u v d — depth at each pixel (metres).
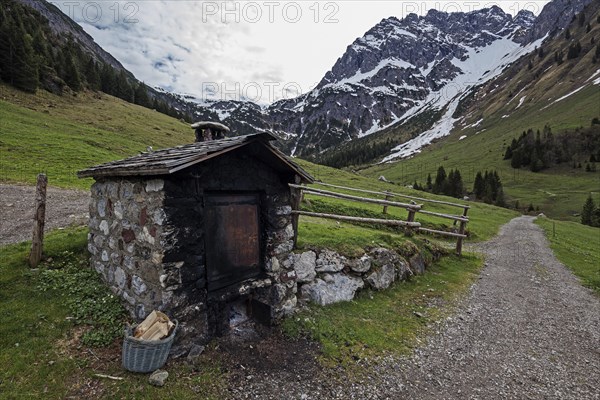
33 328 5.87
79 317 6.32
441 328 8.52
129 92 101.94
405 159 169.25
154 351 5.06
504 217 50.84
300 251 9.23
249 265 7.22
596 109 116.31
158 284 5.61
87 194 19.88
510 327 9.01
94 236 8.02
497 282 13.44
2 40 56.75
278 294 7.56
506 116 168.00
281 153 6.76
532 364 7.09
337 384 5.72
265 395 5.21
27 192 18.72
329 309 8.65
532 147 110.94
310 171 58.00
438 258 15.08
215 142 7.01
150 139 55.41
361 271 10.16
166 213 5.54
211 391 5.11
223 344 6.38
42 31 94.31
